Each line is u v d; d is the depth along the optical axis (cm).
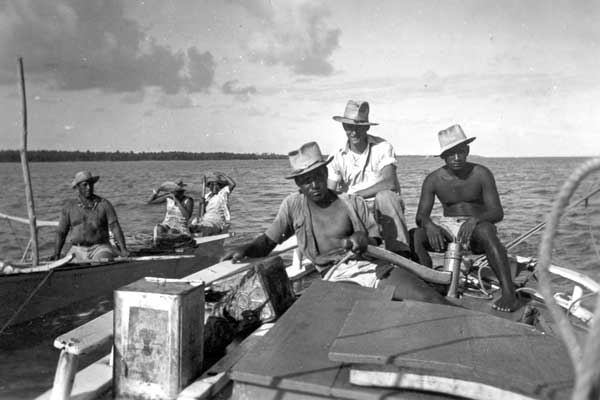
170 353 284
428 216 533
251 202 2945
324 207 459
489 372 239
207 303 427
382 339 274
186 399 277
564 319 139
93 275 709
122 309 289
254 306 402
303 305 357
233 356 333
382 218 514
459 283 509
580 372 120
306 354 292
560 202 137
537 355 263
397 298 409
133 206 2758
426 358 249
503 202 2759
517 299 444
